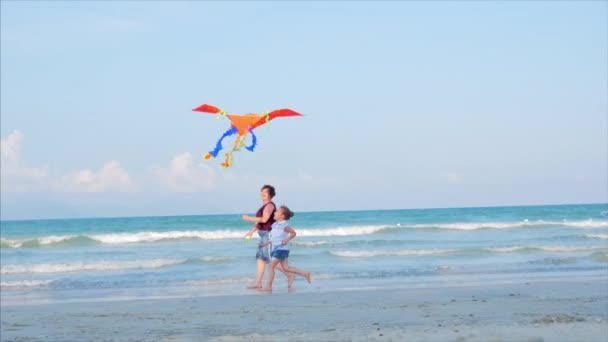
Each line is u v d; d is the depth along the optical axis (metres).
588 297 9.34
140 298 10.93
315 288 11.91
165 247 24.17
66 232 36.00
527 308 8.10
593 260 16.86
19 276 15.49
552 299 9.07
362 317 7.57
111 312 8.71
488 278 13.35
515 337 5.45
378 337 5.76
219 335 6.46
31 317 8.41
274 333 6.41
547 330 5.94
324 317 7.64
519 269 15.14
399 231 30.08
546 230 30.34
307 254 19.50
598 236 25.23
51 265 17.33
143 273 15.59
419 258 18.41
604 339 5.37
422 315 7.63
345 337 5.87
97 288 12.93
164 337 6.46
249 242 26.02
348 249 21.48
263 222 11.61
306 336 6.02
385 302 9.07
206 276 14.70
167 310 8.75
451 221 40.41
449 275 14.14
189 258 18.61
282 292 11.30
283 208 11.59
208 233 28.03
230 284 13.18
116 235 26.80
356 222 39.97
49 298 11.34
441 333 5.89
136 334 6.77
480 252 19.83
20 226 41.66
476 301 8.98
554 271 14.65
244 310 8.49
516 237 26.17
